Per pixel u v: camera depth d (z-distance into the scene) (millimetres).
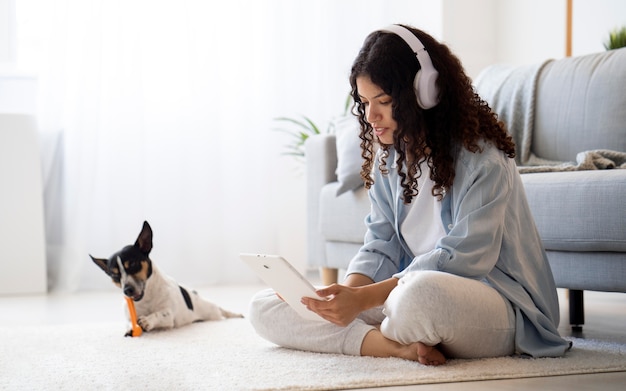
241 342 2334
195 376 1813
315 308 1796
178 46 4645
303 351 2078
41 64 4453
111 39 4512
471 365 1821
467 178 1877
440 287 1779
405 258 2100
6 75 4457
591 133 3172
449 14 4879
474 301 1812
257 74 4816
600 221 2303
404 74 1798
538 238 2039
